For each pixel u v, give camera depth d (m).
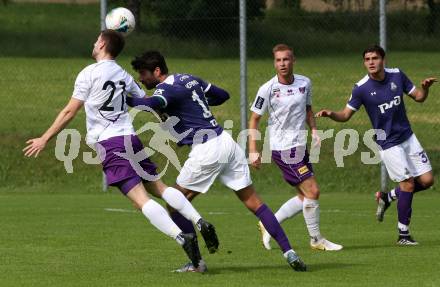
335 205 35.50
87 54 68.75
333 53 49.94
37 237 26.08
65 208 34.25
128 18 21.66
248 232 27.55
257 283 18.52
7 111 49.88
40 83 56.34
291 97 23.77
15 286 18.28
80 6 104.31
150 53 20.38
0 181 41.84
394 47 52.59
